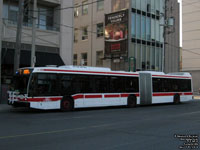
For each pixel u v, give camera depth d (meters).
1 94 20.73
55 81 16.12
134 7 34.09
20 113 15.64
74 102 16.88
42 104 15.45
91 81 17.84
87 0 39.38
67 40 26.27
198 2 49.94
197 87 49.44
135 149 6.72
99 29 37.41
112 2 35.47
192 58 50.53
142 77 21.05
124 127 10.25
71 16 26.77
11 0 23.33
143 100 20.91
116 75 19.31
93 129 9.76
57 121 11.97
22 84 15.60
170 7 40.84
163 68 30.86
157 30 37.47
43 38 24.34
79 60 40.31
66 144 7.25
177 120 12.41
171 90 23.28
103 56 36.31
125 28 33.09
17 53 18.03
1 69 21.64
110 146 7.03
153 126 10.52
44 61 23.47
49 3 25.47
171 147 6.99
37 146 7.00
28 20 24.23
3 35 21.75
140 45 34.69
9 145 7.10
